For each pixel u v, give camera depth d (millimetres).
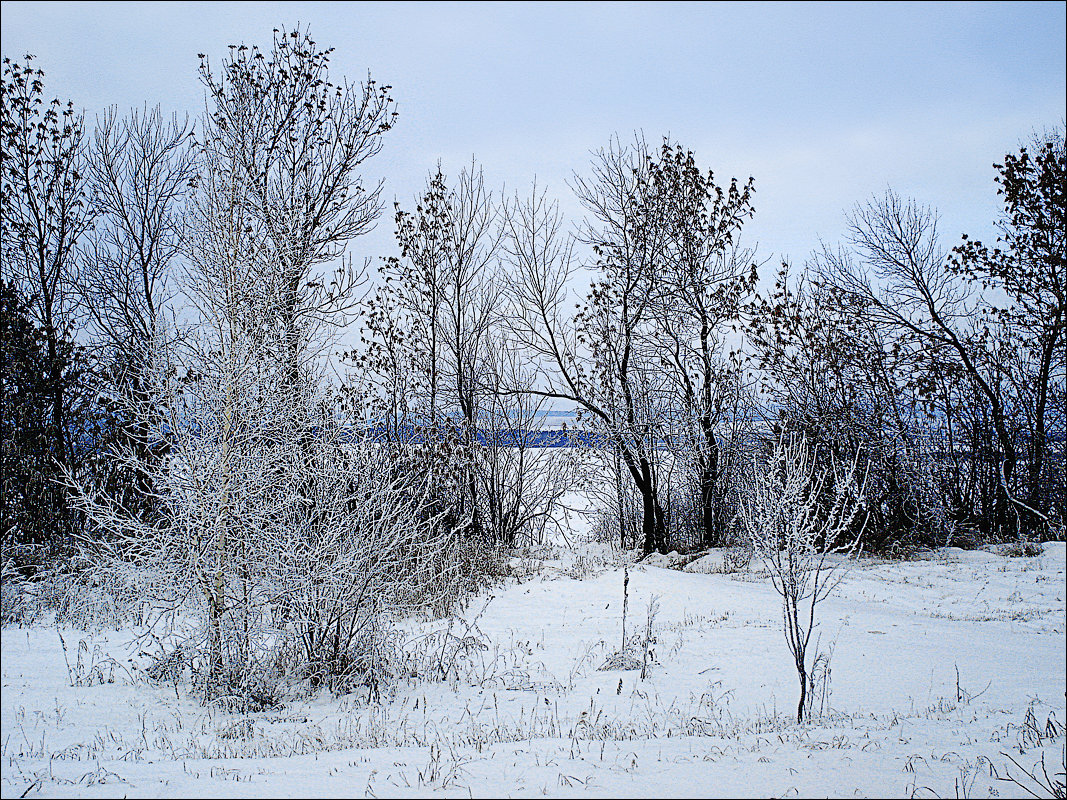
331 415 11852
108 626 13453
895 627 13438
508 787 5133
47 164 21469
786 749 6320
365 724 8703
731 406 25359
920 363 26500
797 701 9328
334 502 11031
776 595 17219
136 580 9961
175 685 10117
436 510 22234
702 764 5770
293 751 7109
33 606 15008
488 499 26328
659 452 25734
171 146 22844
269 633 10594
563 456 26500
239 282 10844
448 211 26500
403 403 22875
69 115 21625
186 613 10492
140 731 8398
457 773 5543
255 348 10812
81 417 18531
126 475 15461
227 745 7594
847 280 28875
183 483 10281
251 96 17156
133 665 10578
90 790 5191
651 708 9164
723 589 18047
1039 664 10906
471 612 15922
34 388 18438
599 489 27688
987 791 5141
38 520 17578
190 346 10672
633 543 27438
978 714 8141
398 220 25703
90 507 11055
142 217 22547
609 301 25234
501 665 11773
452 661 11438
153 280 22406
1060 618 14203
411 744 7461
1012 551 22000
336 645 10852
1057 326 25859
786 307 26016
